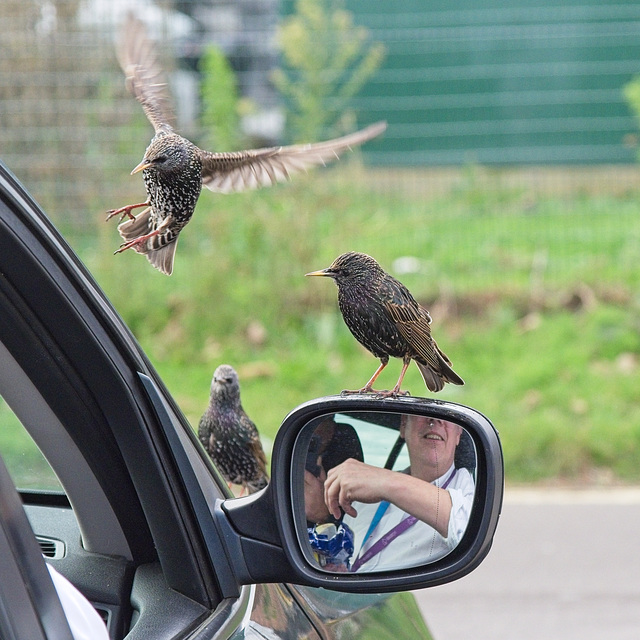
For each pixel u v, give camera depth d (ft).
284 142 47.37
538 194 55.62
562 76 65.31
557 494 31.83
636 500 31.24
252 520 8.55
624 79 64.69
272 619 8.79
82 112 44.06
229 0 47.65
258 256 42.06
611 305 43.01
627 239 49.16
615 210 53.42
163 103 10.71
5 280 7.66
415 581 8.42
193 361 40.14
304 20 44.83
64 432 8.38
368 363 39.52
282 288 41.65
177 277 42.63
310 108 43.27
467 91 65.31
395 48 64.49
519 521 29.89
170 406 8.66
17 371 8.13
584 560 27.30
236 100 42.19
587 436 33.81
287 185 41.63
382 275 14.01
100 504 8.65
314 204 42.06
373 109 64.49
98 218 43.62
